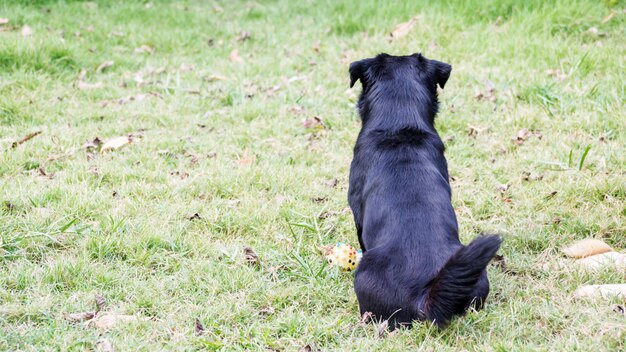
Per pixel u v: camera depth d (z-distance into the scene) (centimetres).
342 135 687
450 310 342
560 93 732
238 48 986
